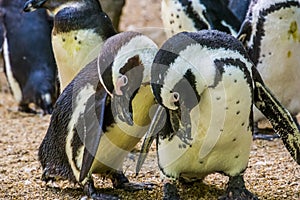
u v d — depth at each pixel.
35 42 17.48
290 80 13.18
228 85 8.77
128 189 10.46
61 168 10.16
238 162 9.49
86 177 9.98
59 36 12.09
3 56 17.77
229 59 8.83
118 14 18.05
